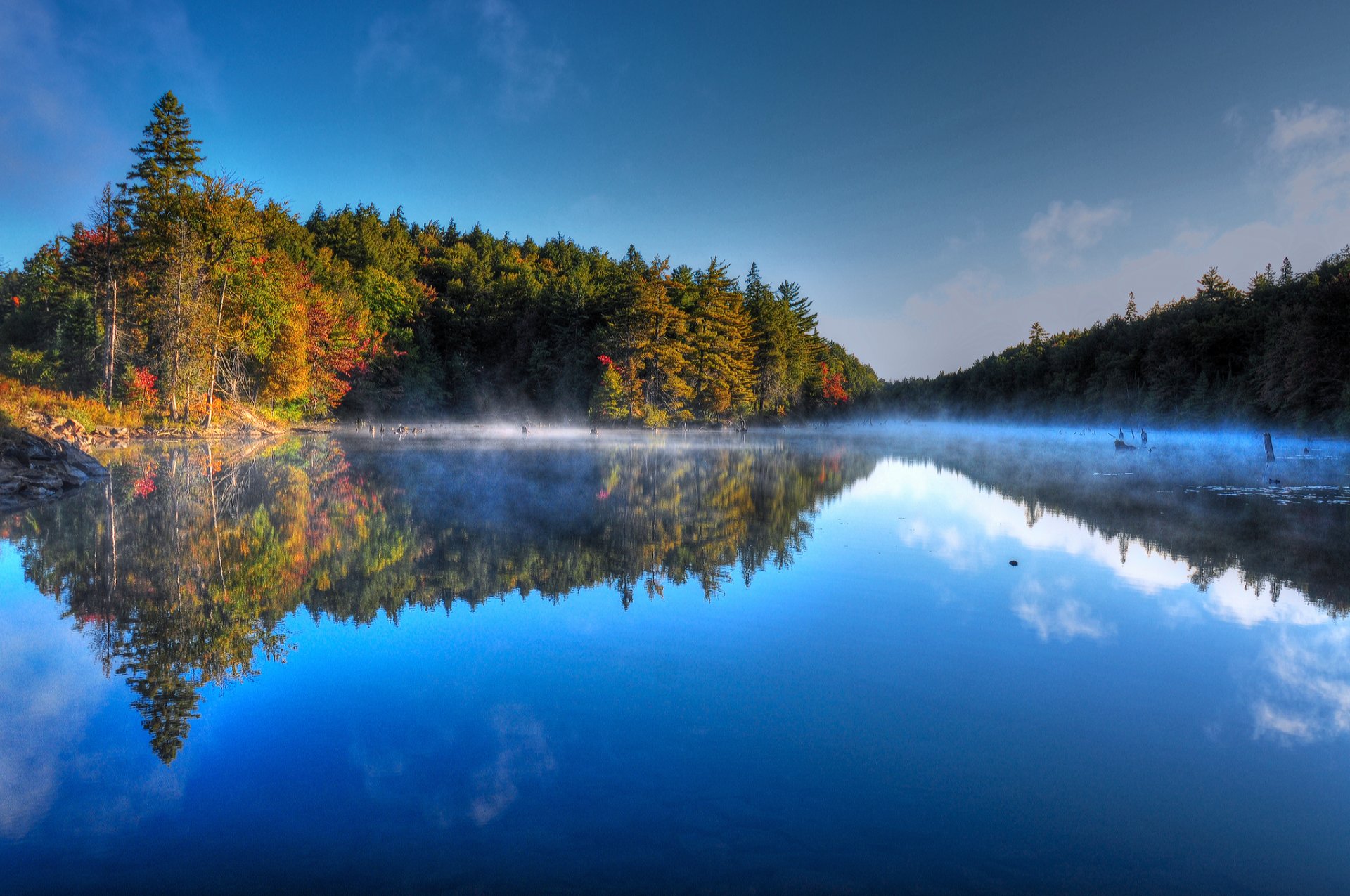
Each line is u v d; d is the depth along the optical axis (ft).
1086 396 265.54
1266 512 46.47
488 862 9.77
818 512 46.34
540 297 266.36
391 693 15.89
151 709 14.96
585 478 67.92
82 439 86.89
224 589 25.09
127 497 48.67
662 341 222.07
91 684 16.34
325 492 52.95
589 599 24.34
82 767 12.50
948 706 15.46
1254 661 18.51
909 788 11.94
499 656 18.49
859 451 121.39
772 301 295.28
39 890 9.16
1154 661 18.44
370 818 10.89
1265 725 14.71
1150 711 15.26
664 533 37.58
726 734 13.93
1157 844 10.47
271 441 121.60
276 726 14.08
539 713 14.76
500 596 24.64
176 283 128.16
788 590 25.61
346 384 200.03
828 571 28.89
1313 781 12.38
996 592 25.64
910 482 66.69
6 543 32.96
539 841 10.25
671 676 17.11
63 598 23.66
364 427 186.91
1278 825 11.03
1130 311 287.48
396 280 254.68
